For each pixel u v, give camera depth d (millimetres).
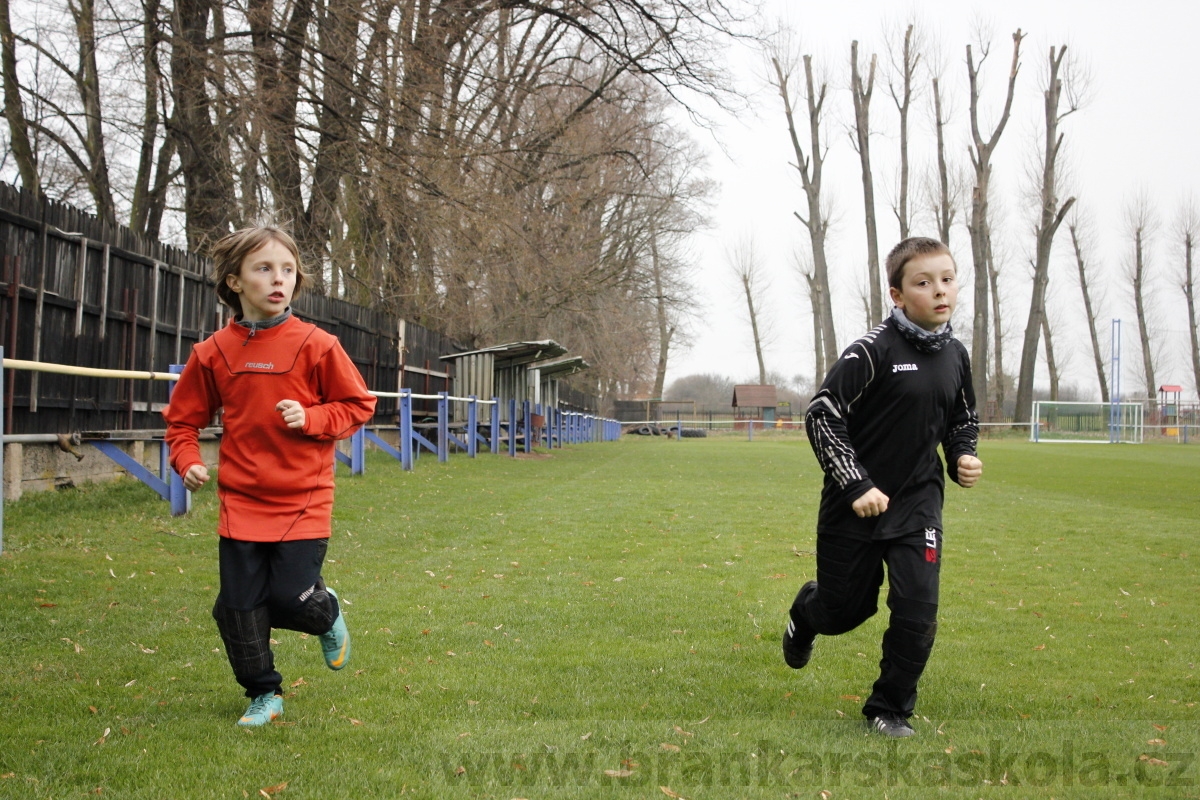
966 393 3525
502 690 3812
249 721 3244
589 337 40375
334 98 16438
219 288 3342
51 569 5672
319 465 3285
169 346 10945
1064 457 24938
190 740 3076
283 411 3090
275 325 3264
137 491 8805
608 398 64938
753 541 8281
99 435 7645
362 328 16875
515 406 20062
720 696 3832
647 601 5719
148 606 5023
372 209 17875
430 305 20797
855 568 3428
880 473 3395
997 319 61531
